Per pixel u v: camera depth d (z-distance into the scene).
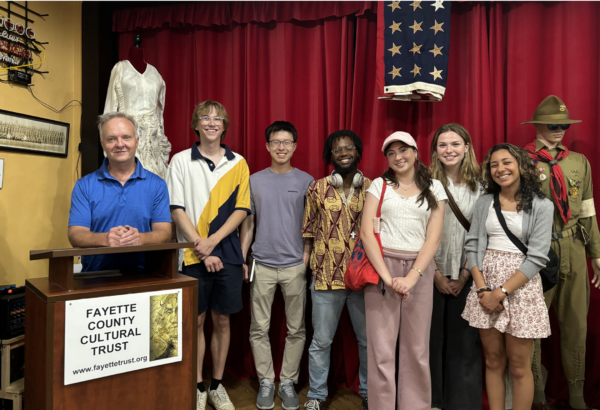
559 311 2.17
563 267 2.10
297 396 2.31
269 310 2.37
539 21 2.34
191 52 2.91
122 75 2.40
